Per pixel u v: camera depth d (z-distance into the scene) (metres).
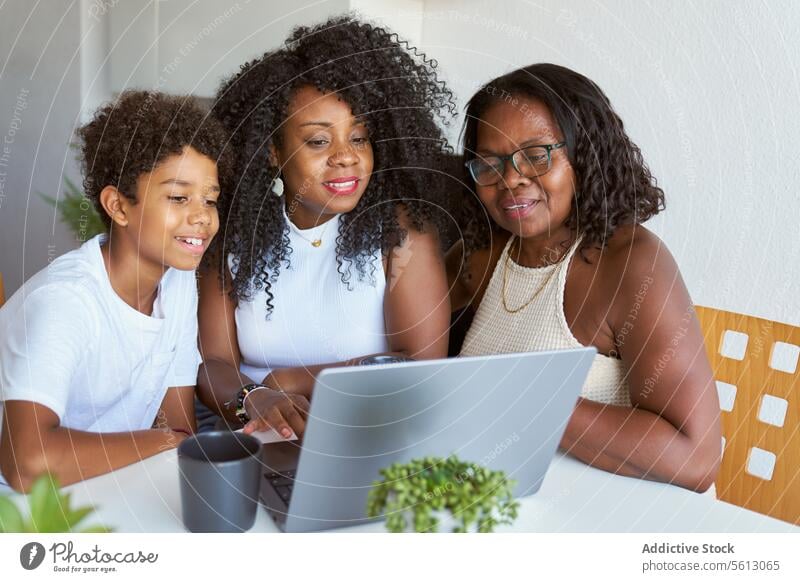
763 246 1.46
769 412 1.33
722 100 1.48
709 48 1.48
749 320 1.04
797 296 1.42
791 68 1.38
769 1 1.39
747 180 1.47
